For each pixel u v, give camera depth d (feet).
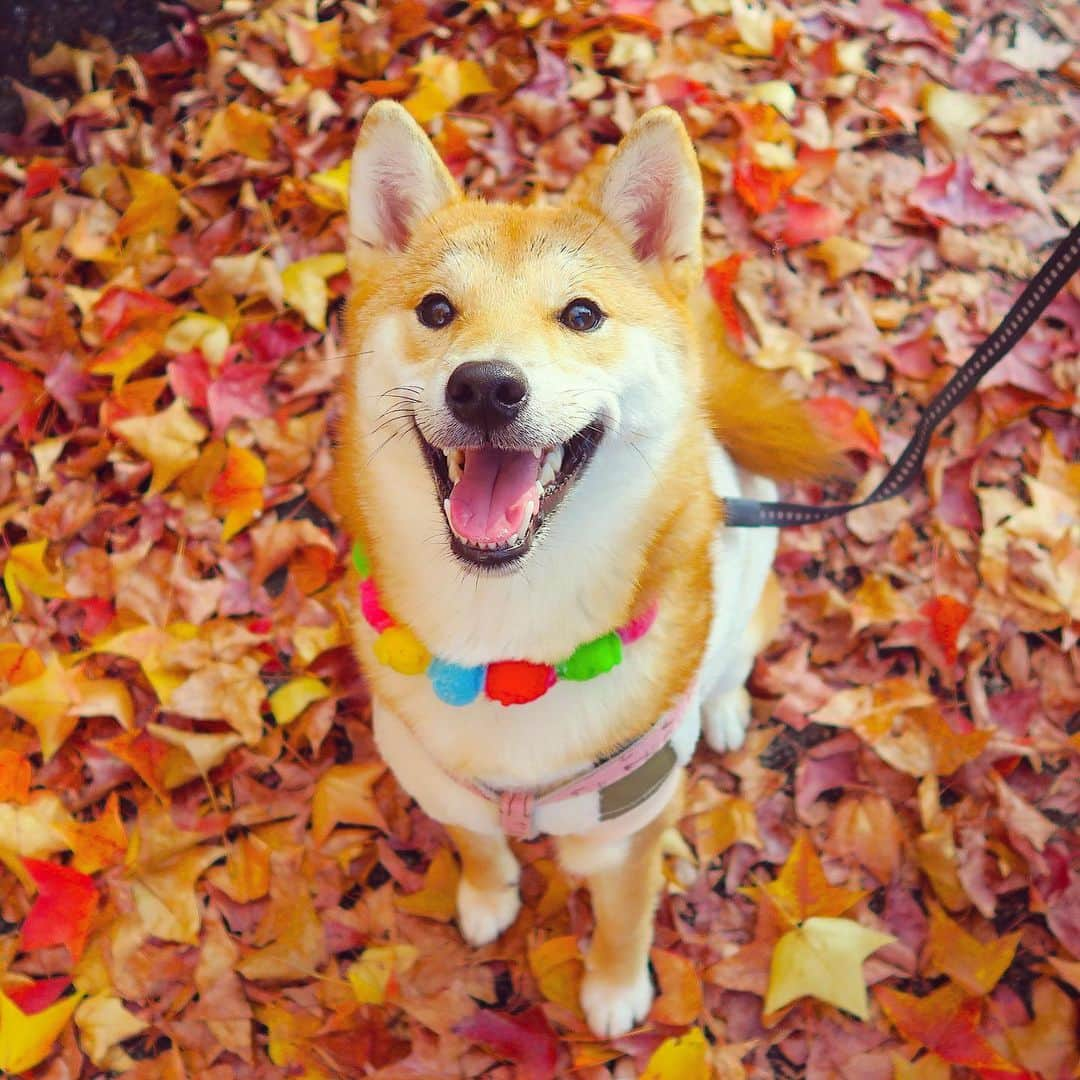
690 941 2.29
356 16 3.52
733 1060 2.14
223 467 2.76
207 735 2.42
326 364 2.87
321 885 2.35
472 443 1.58
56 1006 2.16
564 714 1.72
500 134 3.26
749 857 2.40
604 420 1.65
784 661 2.59
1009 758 2.43
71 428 2.85
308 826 2.42
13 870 2.31
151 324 2.94
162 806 2.40
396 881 2.39
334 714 2.51
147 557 2.66
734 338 2.92
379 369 1.70
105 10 3.64
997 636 2.59
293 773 2.46
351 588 1.88
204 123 3.34
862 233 3.15
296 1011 2.22
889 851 2.36
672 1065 2.11
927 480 2.79
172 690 2.47
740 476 2.15
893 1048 2.18
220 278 2.95
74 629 2.61
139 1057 2.20
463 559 1.59
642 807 1.83
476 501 1.62
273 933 2.29
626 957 2.14
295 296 2.95
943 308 3.02
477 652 1.70
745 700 2.55
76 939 2.23
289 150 3.22
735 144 3.26
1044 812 2.42
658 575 1.73
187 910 2.28
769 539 2.23
